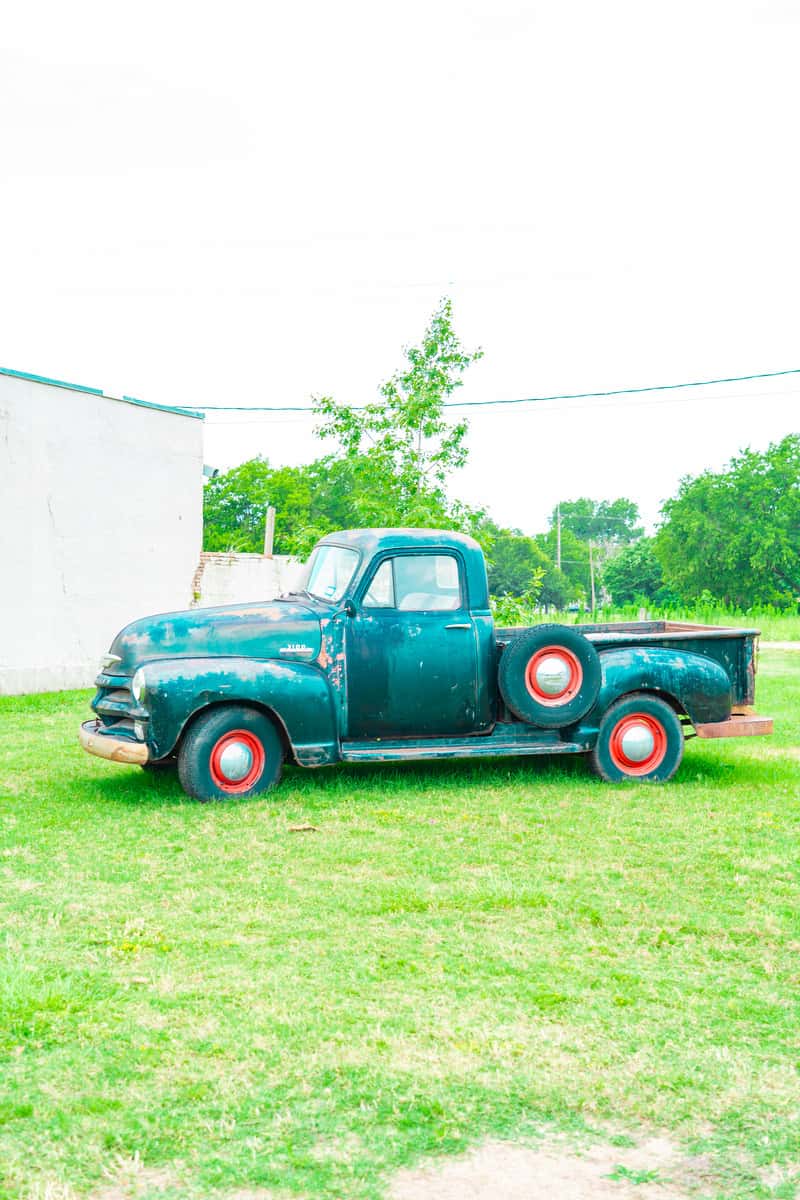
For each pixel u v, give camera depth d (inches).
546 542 4672.7
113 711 314.7
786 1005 166.9
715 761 380.2
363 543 330.0
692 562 2763.3
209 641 315.3
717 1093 138.3
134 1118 130.6
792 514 2674.7
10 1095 135.9
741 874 236.2
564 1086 139.6
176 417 757.9
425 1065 144.7
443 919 205.8
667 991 171.8
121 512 710.5
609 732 337.1
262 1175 118.6
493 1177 119.0
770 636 1402.6
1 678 619.8
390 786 327.9
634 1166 121.6
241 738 311.0
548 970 180.2
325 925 200.8
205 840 264.1
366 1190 116.1
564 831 273.9
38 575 645.9
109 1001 164.4
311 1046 149.9
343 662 319.9
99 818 286.7
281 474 2444.6
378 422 634.2
